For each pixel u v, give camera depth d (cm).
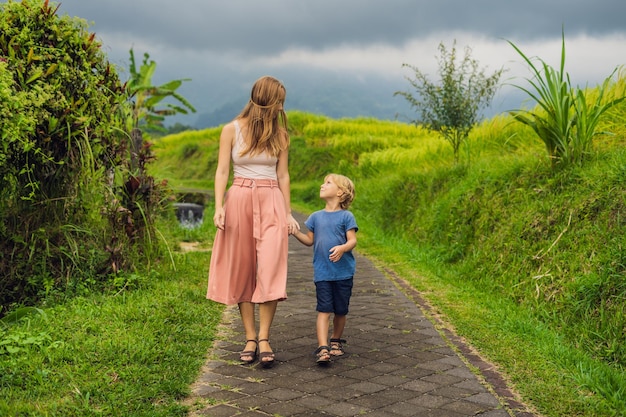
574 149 731
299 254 1021
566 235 640
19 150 558
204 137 4112
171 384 376
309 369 435
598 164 689
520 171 834
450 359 461
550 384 401
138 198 717
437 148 1514
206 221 1450
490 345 491
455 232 902
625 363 459
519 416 354
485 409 364
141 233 721
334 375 422
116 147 669
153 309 533
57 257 597
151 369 398
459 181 1058
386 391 392
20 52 563
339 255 446
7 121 499
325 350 437
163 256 766
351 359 461
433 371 433
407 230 1143
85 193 618
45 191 591
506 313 599
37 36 579
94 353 416
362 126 2919
